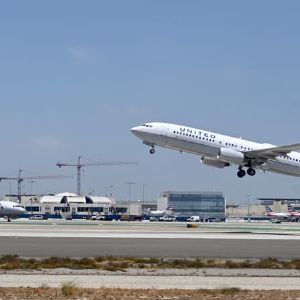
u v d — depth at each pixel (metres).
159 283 53.91
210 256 77.31
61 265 65.06
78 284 51.81
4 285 50.47
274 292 47.75
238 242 101.00
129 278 57.16
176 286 52.06
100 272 60.91
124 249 84.62
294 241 105.88
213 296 45.50
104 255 75.94
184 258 73.38
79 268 63.38
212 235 119.94
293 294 46.78
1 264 64.62
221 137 160.38
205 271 63.25
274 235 125.44
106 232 126.31
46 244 90.25
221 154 156.62
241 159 157.75
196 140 157.25
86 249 83.56
